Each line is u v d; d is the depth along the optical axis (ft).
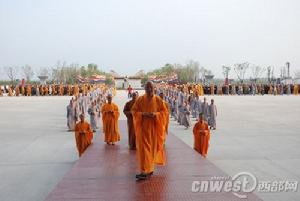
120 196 22.58
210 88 222.89
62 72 401.49
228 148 48.16
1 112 104.78
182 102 78.54
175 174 27.66
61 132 65.21
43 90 221.05
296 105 126.93
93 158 34.14
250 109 110.52
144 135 26.02
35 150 48.26
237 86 225.97
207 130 40.06
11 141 55.62
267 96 200.03
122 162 32.35
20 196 29.27
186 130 67.56
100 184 25.29
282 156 43.14
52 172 36.78
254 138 56.44
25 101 159.33
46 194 29.73
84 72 410.11
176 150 37.70
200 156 34.53
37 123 78.64
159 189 23.94
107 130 41.91
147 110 25.98
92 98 105.81
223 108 114.42
